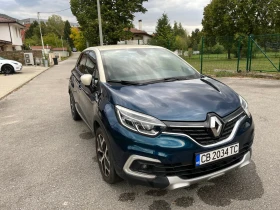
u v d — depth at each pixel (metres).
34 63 26.16
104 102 2.70
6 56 26.14
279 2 28.92
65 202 2.56
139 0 30.95
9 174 3.18
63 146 4.01
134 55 3.70
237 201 2.46
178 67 3.65
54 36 81.06
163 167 2.19
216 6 31.61
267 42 12.50
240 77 10.97
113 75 3.19
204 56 21.11
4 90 10.01
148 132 2.23
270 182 2.75
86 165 3.34
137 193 2.66
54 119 5.59
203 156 2.22
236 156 2.47
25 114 6.18
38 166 3.36
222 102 2.55
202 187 2.72
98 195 2.65
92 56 3.85
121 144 2.31
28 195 2.70
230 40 18.52
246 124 2.55
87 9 29.61
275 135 4.02
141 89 2.79
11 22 32.25
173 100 2.50
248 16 29.55
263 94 7.10
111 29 30.14
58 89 10.02
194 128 2.21
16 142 4.29
